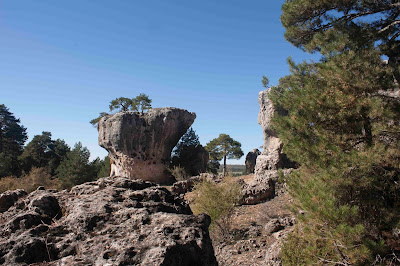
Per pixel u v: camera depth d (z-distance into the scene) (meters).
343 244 6.11
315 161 7.89
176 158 41.91
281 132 9.16
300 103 8.58
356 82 7.87
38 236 3.05
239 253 10.98
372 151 6.92
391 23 10.55
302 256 7.25
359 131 8.08
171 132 38.59
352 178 6.92
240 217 15.98
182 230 3.14
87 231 3.19
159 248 2.72
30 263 2.69
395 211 6.68
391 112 7.46
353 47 9.27
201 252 2.97
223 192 14.27
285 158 24.42
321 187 6.89
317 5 11.53
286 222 12.80
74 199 3.99
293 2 12.15
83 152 44.81
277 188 18.42
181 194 23.61
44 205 3.82
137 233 3.06
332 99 7.93
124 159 37.16
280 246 8.89
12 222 3.32
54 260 2.75
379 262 5.96
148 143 37.47
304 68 10.58
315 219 6.56
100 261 2.61
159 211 3.74
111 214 3.50
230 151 42.84
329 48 9.16
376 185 6.91
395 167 6.80
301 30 12.49
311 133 8.23
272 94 10.81
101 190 4.25
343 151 7.52
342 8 11.45
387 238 6.63
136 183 4.71
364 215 6.96
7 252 2.77
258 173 25.30
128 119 37.16
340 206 6.36
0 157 45.59
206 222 3.51
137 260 2.64
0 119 63.72
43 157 54.97
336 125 8.28
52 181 37.62
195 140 46.41
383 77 7.98
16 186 32.19
